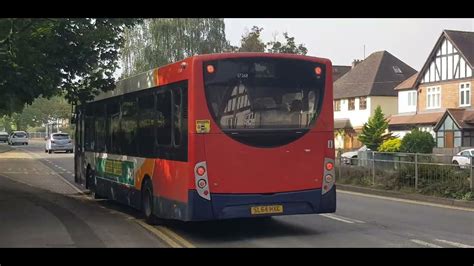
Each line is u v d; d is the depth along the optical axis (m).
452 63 51.03
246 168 9.77
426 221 12.21
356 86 64.38
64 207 14.07
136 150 12.32
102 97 15.22
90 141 16.48
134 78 12.59
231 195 9.67
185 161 9.70
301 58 10.23
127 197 12.93
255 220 12.24
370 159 20.14
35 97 15.55
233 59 9.80
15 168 30.48
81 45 14.78
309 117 10.23
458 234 10.46
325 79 10.38
